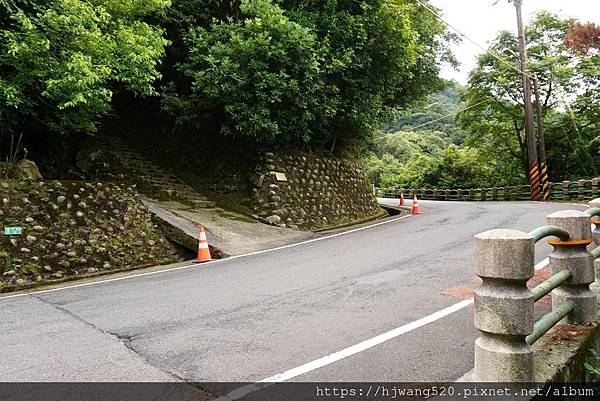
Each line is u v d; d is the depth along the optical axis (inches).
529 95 682.8
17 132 378.0
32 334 142.7
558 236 99.7
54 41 273.4
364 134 535.8
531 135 687.1
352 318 143.5
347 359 111.5
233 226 375.2
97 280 245.8
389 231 366.6
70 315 165.5
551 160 796.0
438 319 138.9
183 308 166.7
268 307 161.6
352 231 390.3
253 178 442.6
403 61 482.3
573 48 559.5
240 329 138.0
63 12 268.8
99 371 110.1
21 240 251.9
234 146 482.3
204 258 284.0
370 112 487.5
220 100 409.7
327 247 302.8
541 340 96.5
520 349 74.4
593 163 729.6
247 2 398.0
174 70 481.7
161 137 556.7
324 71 417.1
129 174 464.4
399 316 143.3
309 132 444.5
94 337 136.8
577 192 613.9
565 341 95.3
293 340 126.3
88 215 289.6
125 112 605.6
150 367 111.6
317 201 449.7
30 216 264.5
